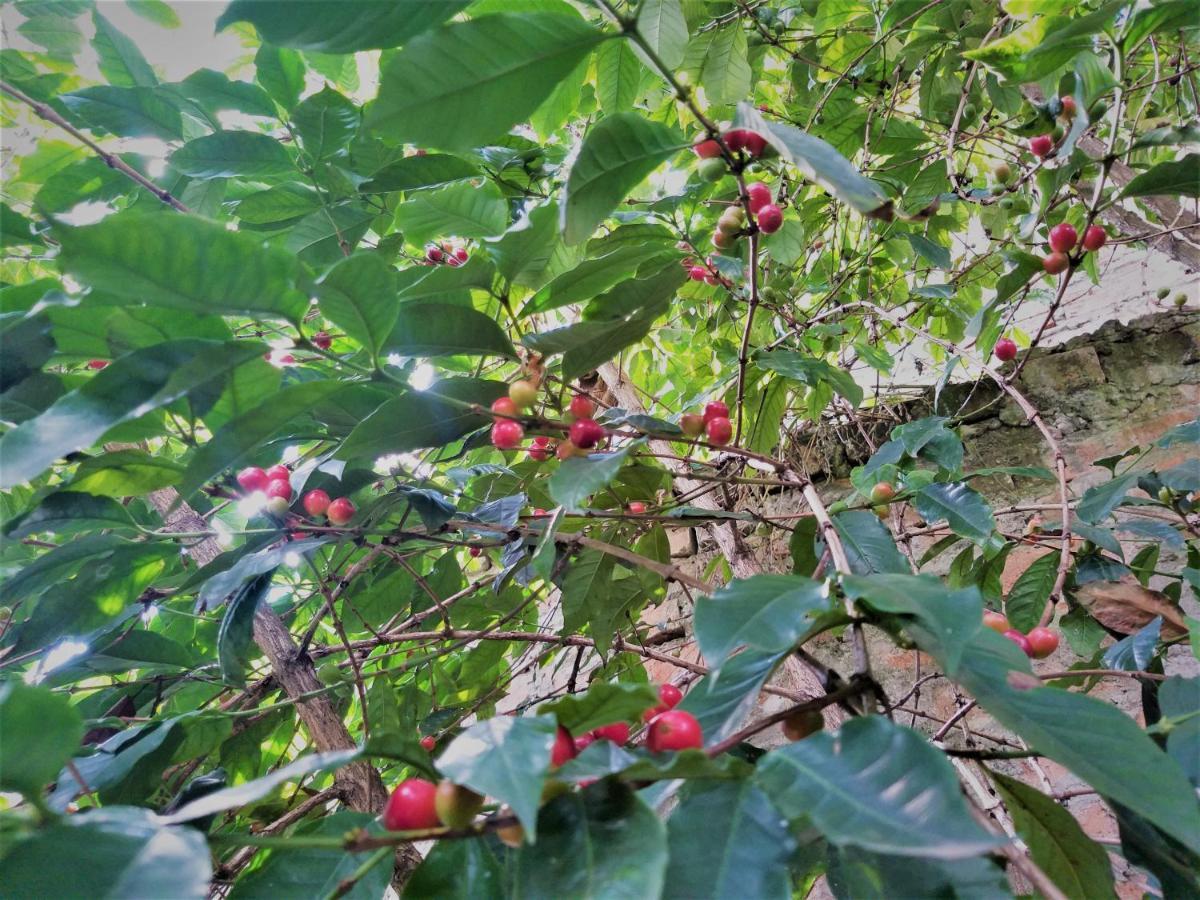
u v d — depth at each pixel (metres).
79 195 1.30
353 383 0.77
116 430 0.76
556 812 0.51
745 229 1.12
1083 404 2.08
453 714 1.53
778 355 1.42
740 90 1.73
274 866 0.67
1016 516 1.96
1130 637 1.08
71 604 0.99
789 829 0.50
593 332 0.89
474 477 1.43
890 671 1.86
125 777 1.00
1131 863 0.67
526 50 0.68
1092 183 1.82
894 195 1.83
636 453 1.13
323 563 1.58
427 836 0.49
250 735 1.35
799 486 1.02
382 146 1.35
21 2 1.35
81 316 0.72
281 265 0.63
